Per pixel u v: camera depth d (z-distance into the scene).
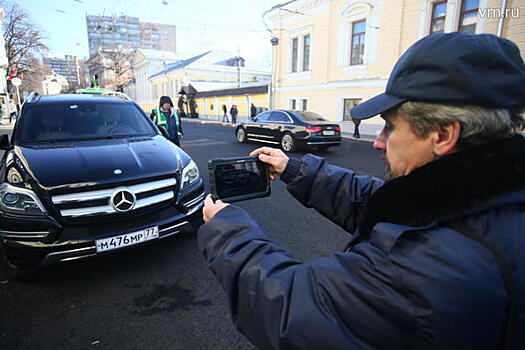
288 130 9.31
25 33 30.69
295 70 18.42
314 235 3.33
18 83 21.59
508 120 0.55
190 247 2.93
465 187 0.54
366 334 0.54
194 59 37.41
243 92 23.72
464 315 0.48
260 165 1.21
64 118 3.26
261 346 0.64
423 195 0.57
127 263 2.67
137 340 1.83
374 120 14.34
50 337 1.84
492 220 0.53
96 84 7.89
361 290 0.54
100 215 2.24
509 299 0.49
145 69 46.25
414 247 0.54
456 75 0.54
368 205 0.70
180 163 2.80
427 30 12.23
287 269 0.66
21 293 2.24
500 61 0.54
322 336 0.55
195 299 2.22
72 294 2.25
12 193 2.16
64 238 2.13
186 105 31.86
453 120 0.56
